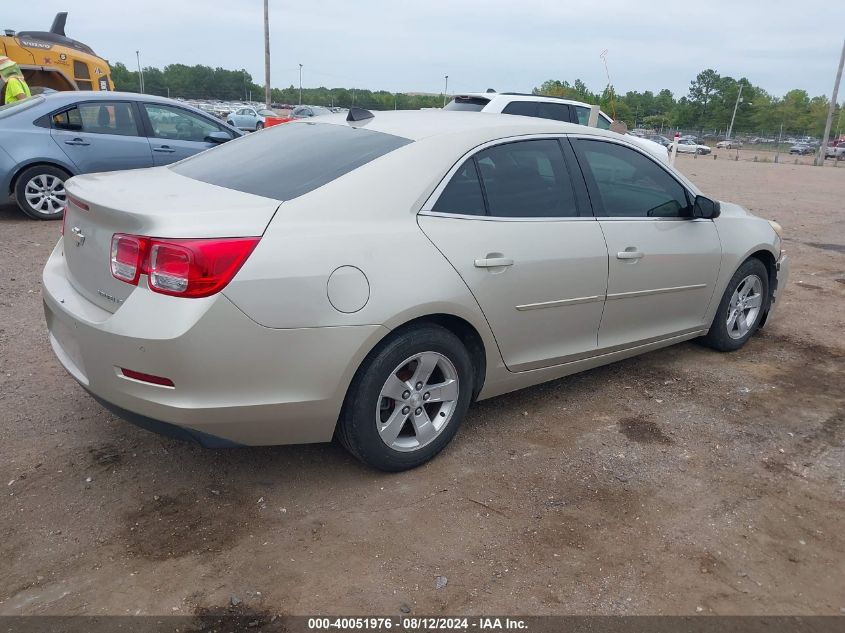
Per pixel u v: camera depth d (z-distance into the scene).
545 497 3.23
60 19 17.03
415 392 3.27
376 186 3.16
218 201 2.94
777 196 16.56
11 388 4.07
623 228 4.05
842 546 2.97
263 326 2.76
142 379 2.75
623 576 2.73
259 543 2.84
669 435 3.88
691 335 4.81
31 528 2.88
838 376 4.84
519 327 3.61
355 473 3.36
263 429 2.92
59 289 3.20
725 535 3.01
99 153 8.74
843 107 82.00
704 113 95.94
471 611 2.52
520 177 3.67
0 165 8.23
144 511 3.02
